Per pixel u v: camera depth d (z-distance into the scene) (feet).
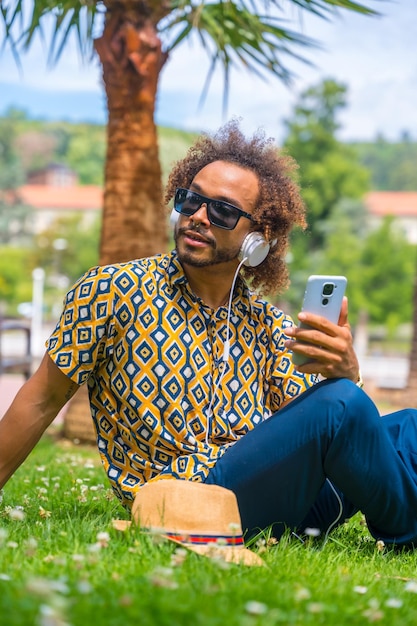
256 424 11.25
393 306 215.92
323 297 10.48
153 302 10.88
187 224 10.95
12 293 261.03
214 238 10.91
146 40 27.78
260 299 11.94
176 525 10.00
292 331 10.44
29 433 10.98
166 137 371.97
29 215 313.12
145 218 28.53
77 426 28.99
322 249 217.56
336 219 214.69
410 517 11.30
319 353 10.43
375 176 568.41
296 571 9.48
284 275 12.25
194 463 10.82
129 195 28.45
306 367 10.59
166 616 7.26
